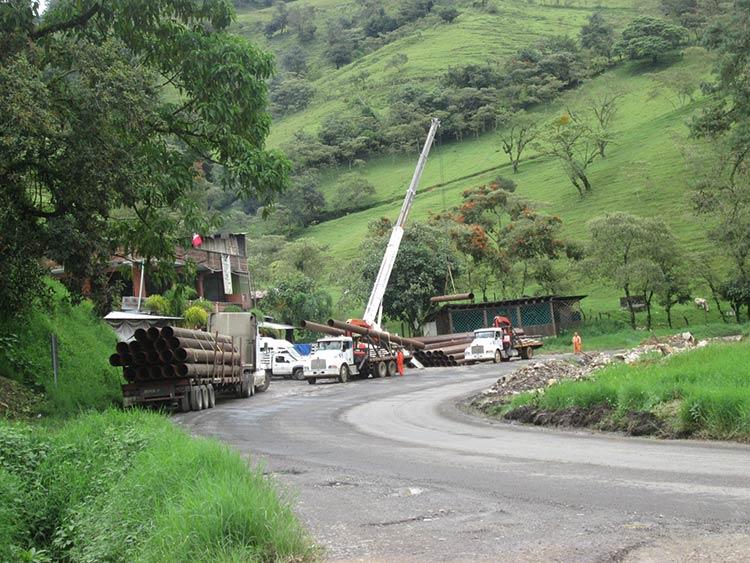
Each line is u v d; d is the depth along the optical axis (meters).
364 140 160.25
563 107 141.50
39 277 24.98
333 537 7.63
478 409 22.14
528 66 160.88
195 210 23.09
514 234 77.88
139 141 22.72
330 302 70.12
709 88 66.81
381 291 47.75
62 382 25.98
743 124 62.62
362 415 22.48
